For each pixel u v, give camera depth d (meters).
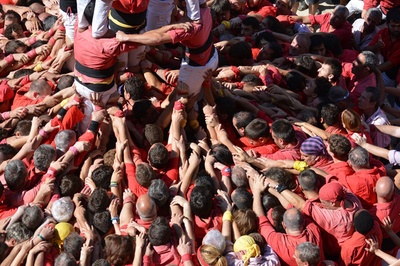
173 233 7.95
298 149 9.18
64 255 7.55
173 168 8.76
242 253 7.71
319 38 11.35
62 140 8.78
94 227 8.09
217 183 8.65
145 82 9.88
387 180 8.41
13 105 9.75
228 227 8.07
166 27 8.25
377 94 10.12
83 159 8.89
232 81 10.35
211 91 9.61
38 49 10.31
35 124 9.12
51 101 9.46
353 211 8.22
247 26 11.57
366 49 12.00
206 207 8.08
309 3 14.02
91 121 8.95
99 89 8.66
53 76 9.95
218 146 8.99
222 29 11.59
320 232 8.20
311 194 8.39
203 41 8.74
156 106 9.62
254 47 11.43
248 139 9.24
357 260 8.09
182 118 9.08
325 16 12.78
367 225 8.00
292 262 7.88
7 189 8.53
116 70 9.30
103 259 7.51
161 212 8.33
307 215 8.23
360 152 8.71
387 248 8.48
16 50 10.55
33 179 8.71
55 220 8.13
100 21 8.03
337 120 9.63
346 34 12.23
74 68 9.28
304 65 10.70
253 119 9.37
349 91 10.87
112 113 9.16
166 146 9.07
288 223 7.95
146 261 7.66
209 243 7.74
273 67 10.55
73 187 8.44
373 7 12.98
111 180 8.53
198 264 7.79
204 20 8.65
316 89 10.16
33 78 9.92
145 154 9.07
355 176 8.69
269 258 7.77
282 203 8.39
